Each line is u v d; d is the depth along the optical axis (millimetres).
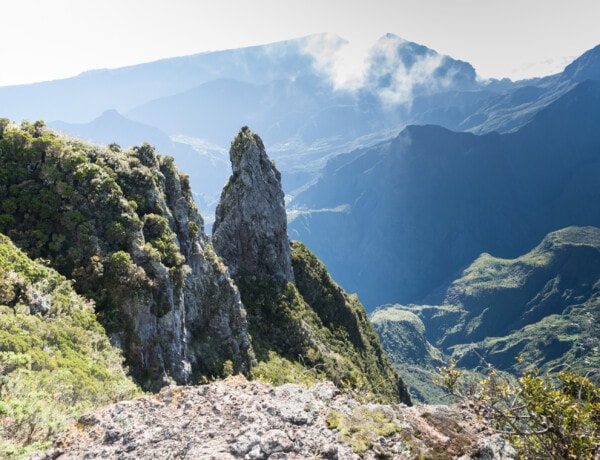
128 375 41219
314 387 11703
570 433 10484
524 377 11523
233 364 67188
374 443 9305
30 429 12789
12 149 55156
